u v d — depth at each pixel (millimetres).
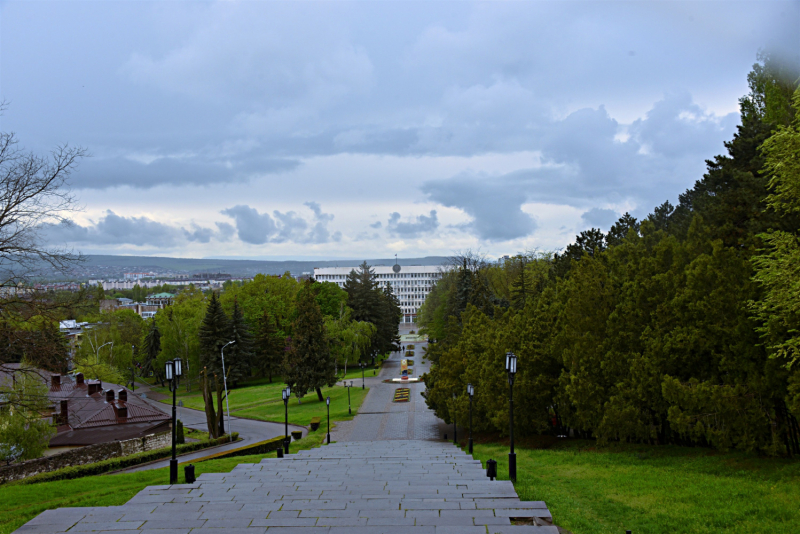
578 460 22672
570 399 24984
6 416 29672
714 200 26703
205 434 46062
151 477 21391
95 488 19453
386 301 104000
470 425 26625
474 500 11945
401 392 61938
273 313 89000
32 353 19438
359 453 24125
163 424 47312
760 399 18422
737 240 23406
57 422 43719
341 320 82812
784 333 16812
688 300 20969
